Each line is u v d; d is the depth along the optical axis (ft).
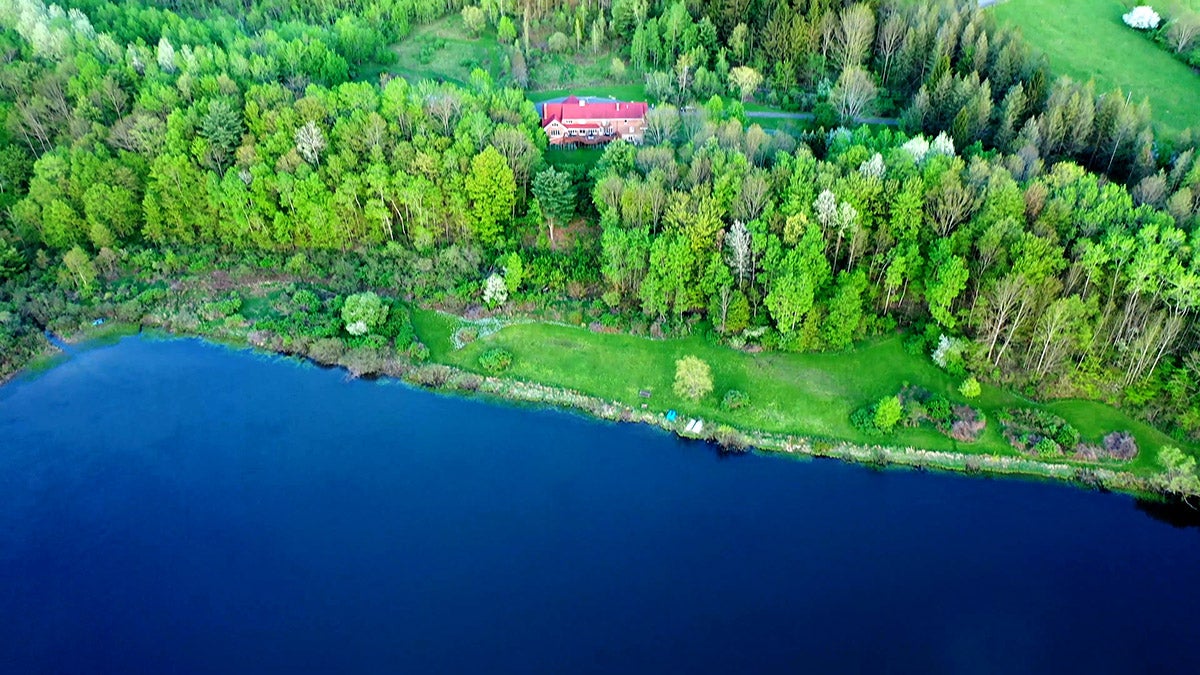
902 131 588.09
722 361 479.82
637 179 511.40
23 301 525.34
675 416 456.04
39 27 645.10
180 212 560.61
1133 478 418.31
